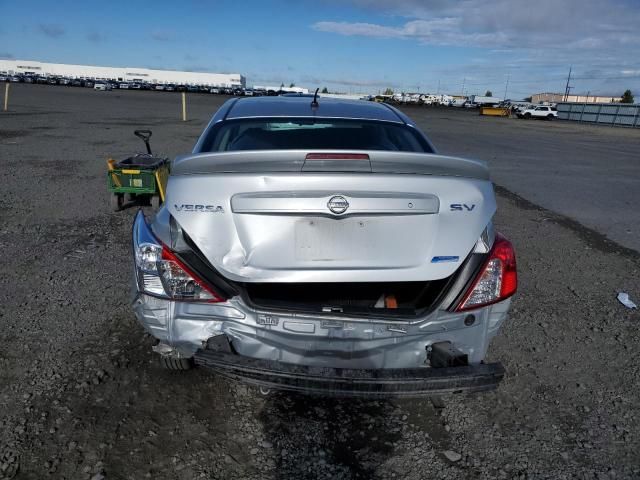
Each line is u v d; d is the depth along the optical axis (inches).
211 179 88.7
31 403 108.1
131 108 1331.2
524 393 123.6
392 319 92.4
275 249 88.9
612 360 142.0
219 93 3508.9
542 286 196.4
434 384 88.6
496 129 1286.9
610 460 102.0
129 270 188.2
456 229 91.7
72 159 450.3
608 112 2023.9
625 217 322.7
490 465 98.7
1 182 333.4
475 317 96.5
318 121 133.6
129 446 97.5
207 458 96.0
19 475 89.1
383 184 88.3
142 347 132.2
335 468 95.8
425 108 3026.6
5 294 161.9
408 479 94.3
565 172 523.5
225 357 89.4
